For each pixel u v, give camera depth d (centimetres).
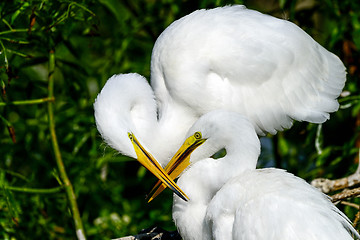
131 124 1053
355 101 1241
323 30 1419
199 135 1044
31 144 1333
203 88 1126
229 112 1031
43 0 1124
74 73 1311
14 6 1137
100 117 1034
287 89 1162
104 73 1361
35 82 1286
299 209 885
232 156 1023
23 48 1230
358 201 1214
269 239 881
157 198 1337
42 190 1144
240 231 906
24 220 1259
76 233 1066
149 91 1111
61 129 1338
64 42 1255
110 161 1307
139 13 1425
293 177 940
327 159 1344
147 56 1370
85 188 1325
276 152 1348
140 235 1073
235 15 1149
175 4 1373
